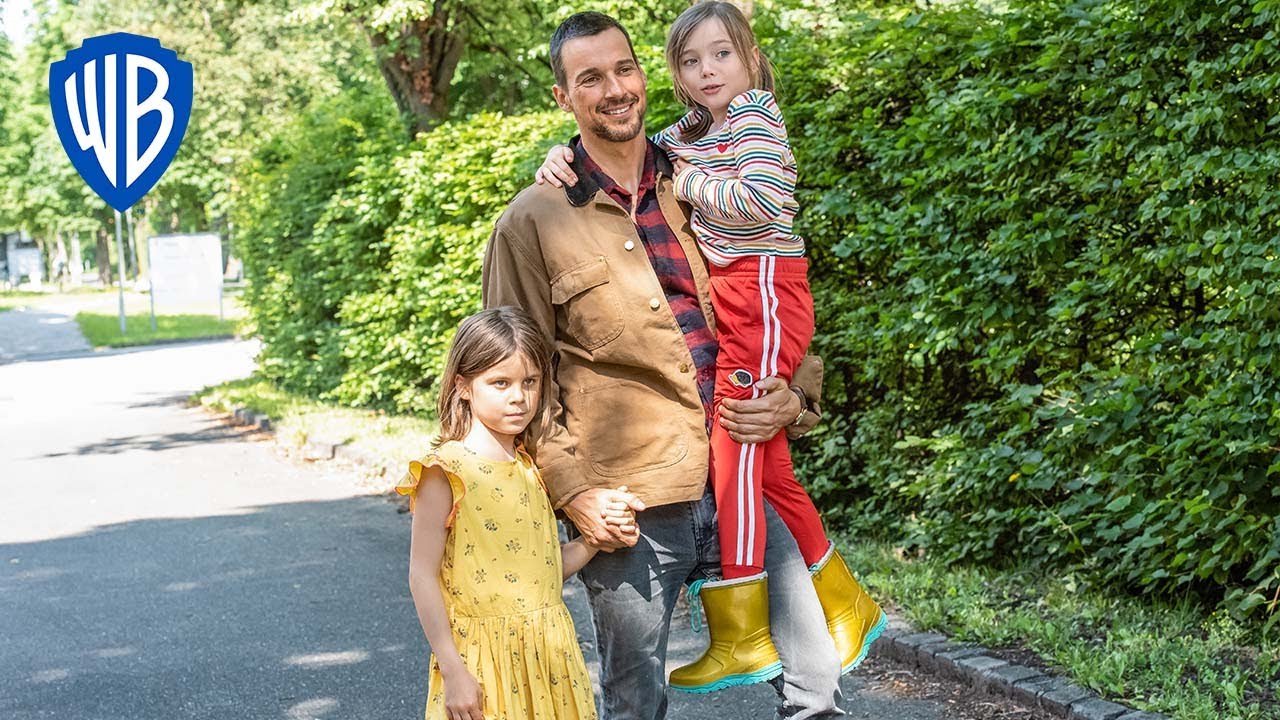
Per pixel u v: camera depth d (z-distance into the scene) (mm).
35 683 5316
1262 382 4617
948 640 5000
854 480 6961
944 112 5797
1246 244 4574
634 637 3035
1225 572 4809
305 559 7527
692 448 3004
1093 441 5199
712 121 3264
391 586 6844
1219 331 4715
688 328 3094
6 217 68062
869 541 6680
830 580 3209
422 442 10961
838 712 3115
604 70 2994
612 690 3088
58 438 13211
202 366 22656
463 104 20453
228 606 6488
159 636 5977
